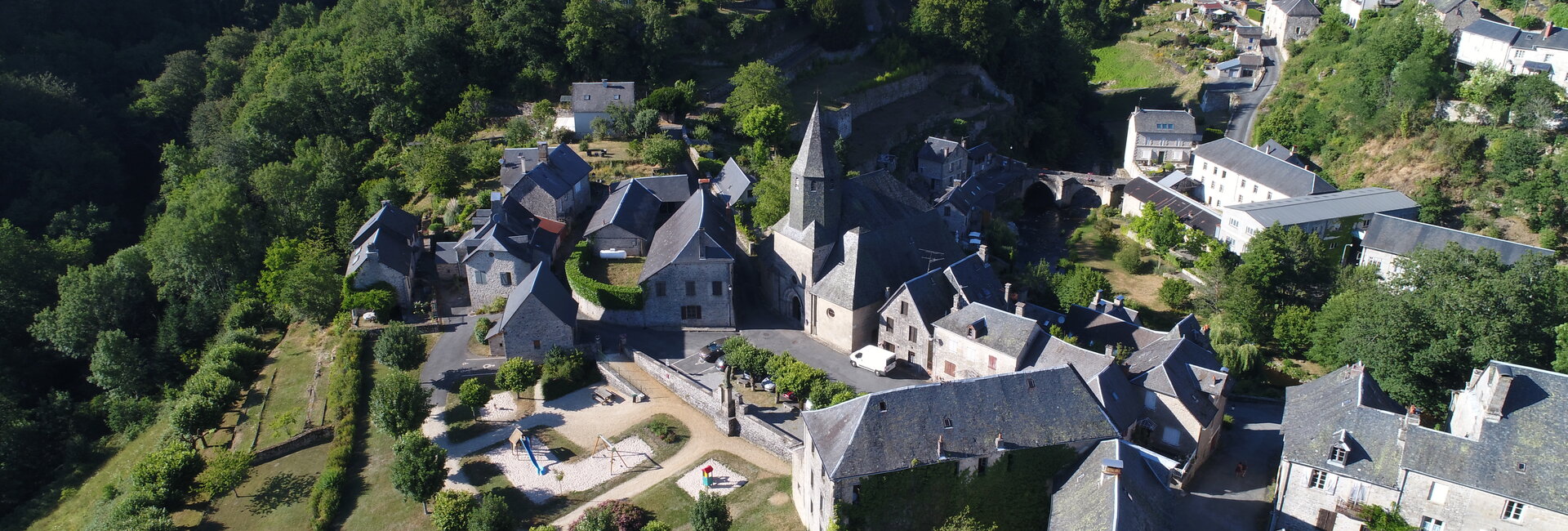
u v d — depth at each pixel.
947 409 55.66
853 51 159.62
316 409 73.00
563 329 77.06
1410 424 54.78
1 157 122.94
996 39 164.50
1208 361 68.94
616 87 125.44
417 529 59.62
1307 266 93.44
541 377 75.81
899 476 53.47
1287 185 118.06
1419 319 70.81
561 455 66.94
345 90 132.12
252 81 141.75
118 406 82.88
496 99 137.00
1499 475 51.72
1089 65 177.25
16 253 104.88
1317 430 57.94
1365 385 59.94
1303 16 175.00
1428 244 101.38
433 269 95.12
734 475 64.69
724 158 121.88
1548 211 106.00
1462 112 123.19
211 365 78.19
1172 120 142.88
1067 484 55.25
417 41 132.00
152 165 144.38
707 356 79.31
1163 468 55.53
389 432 67.19
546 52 136.50
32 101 130.38
